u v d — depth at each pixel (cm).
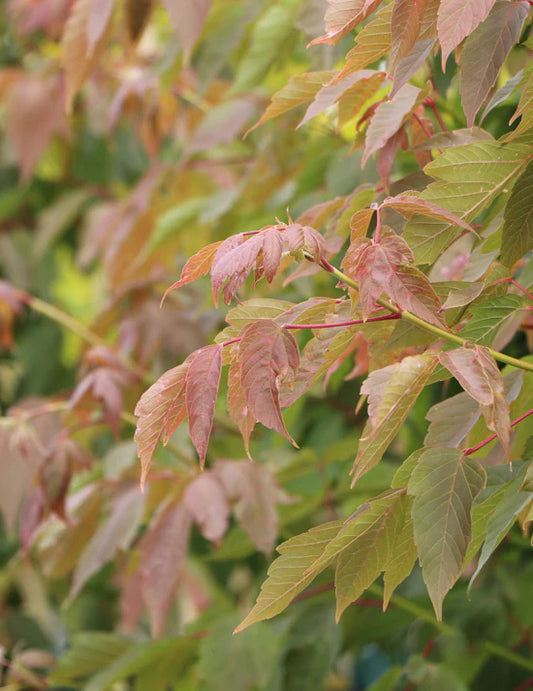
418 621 188
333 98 121
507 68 138
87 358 183
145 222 223
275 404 105
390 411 104
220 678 157
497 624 176
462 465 108
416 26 109
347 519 108
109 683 158
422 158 125
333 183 152
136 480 172
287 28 161
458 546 106
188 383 106
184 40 148
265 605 109
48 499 159
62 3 237
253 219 186
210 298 178
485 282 111
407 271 105
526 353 154
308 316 110
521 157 111
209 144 188
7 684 186
